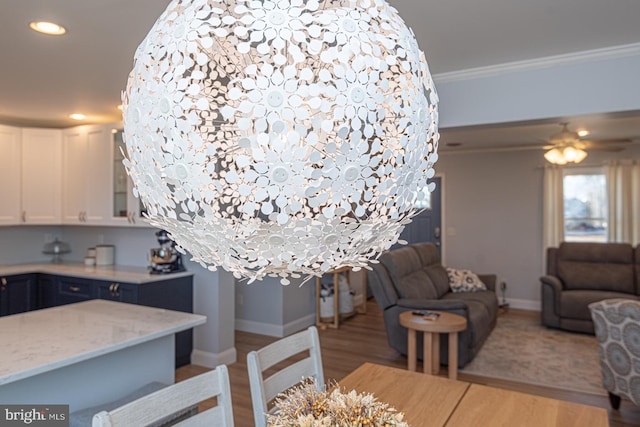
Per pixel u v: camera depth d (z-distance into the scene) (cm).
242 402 317
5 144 432
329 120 82
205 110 89
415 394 179
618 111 268
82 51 256
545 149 636
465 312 384
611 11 216
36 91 339
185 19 92
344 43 85
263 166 82
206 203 89
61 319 226
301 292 521
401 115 94
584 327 503
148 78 93
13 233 470
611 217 595
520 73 295
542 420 156
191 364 402
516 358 421
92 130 435
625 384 298
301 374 179
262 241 90
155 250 397
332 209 86
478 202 683
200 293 404
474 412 163
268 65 82
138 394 200
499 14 219
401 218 103
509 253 661
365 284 596
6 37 235
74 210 450
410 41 101
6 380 148
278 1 87
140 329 208
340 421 101
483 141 590
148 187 99
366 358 415
